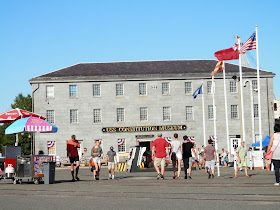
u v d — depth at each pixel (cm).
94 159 2694
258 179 2273
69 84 7312
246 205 1159
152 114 7381
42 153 2570
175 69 7606
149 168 4412
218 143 7350
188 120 7381
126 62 7875
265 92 7444
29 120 2317
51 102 7269
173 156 2592
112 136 7312
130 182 2228
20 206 1257
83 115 7306
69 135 7256
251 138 7369
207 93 7425
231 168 4541
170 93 7412
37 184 2198
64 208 1192
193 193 1492
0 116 2464
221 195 1402
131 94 7375
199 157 4569
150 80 7406
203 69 7606
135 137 7331
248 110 7419
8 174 2278
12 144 9669
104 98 7344
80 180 2627
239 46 3809
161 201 1297
